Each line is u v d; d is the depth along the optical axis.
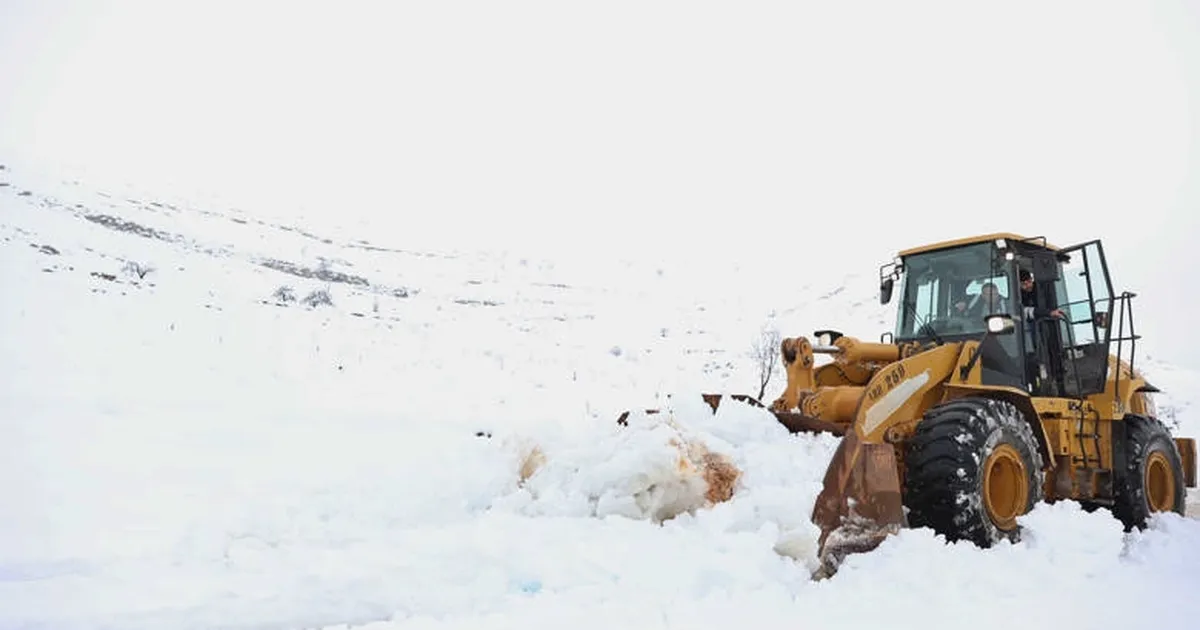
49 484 5.34
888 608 3.32
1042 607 3.39
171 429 7.79
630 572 3.52
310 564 3.53
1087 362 6.63
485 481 4.89
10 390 8.77
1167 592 3.68
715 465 4.61
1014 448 5.12
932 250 6.69
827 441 4.98
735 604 3.24
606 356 17.97
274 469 6.36
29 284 14.62
